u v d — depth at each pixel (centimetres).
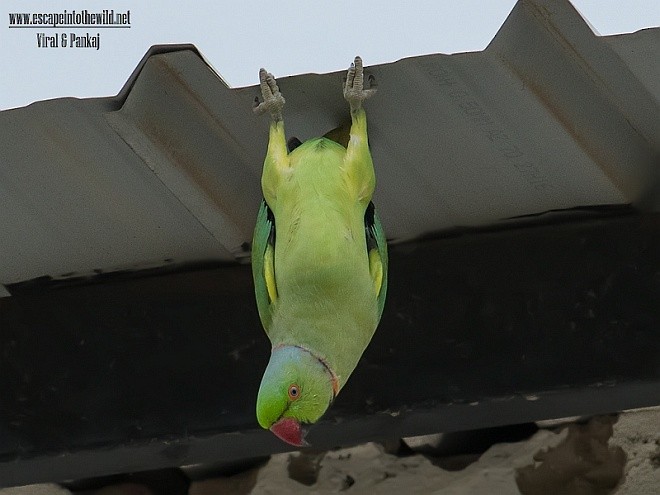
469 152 818
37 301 891
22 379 874
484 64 760
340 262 816
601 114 792
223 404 847
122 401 859
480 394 816
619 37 736
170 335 867
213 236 871
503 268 838
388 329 841
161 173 832
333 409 829
